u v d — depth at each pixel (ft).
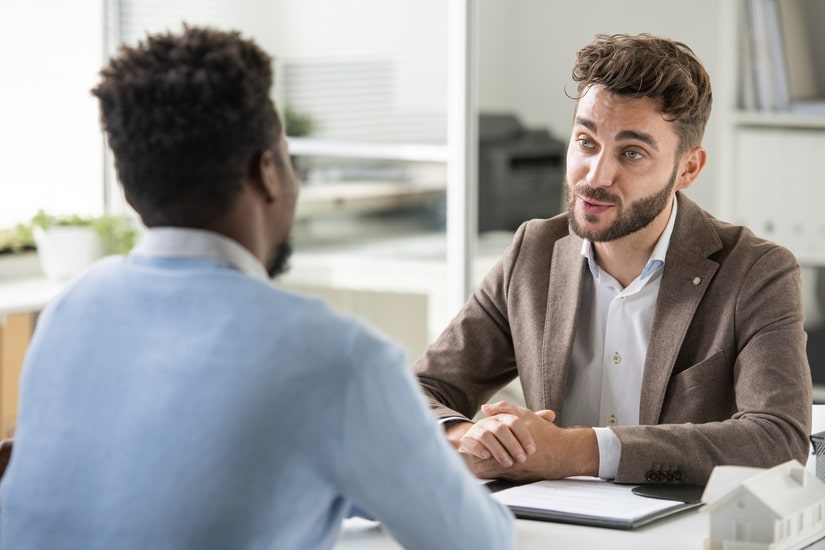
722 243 8.98
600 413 9.11
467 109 15.97
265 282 5.10
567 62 15.08
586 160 8.53
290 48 18.11
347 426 4.85
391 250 17.49
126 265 5.28
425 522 5.10
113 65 5.15
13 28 20.67
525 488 7.53
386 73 17.34
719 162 14.33
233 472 4.72
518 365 9.49
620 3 14.55
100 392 4.98
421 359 9.85
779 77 13.83
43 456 5.02
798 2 13.64
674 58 8.49
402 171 17.24
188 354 4.88
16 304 17.63
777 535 6.05
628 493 7.43
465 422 8.59
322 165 18.02
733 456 7.78
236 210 5.19
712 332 8.70
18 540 5.00
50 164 21.16
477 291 10.00
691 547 6.36
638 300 9.02
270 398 4.78
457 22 16.02
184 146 5.02
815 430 9.31
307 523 4.92
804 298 14.03
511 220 15.94
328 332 4.93
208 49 5.12
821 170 13.74
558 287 9.36
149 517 4.72
